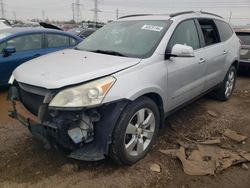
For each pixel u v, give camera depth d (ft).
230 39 19.83
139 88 10.83
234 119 17.01
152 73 11.73
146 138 12.05
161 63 12.39
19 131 14.24
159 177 10.91
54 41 23.81
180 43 13.97
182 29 14.43
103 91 9.87
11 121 15.60
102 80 10.13
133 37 13.66
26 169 11.11
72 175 10.80
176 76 13.25
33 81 10.18
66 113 9.59
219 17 19.45
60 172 10.96
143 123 11.57
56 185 10.25
